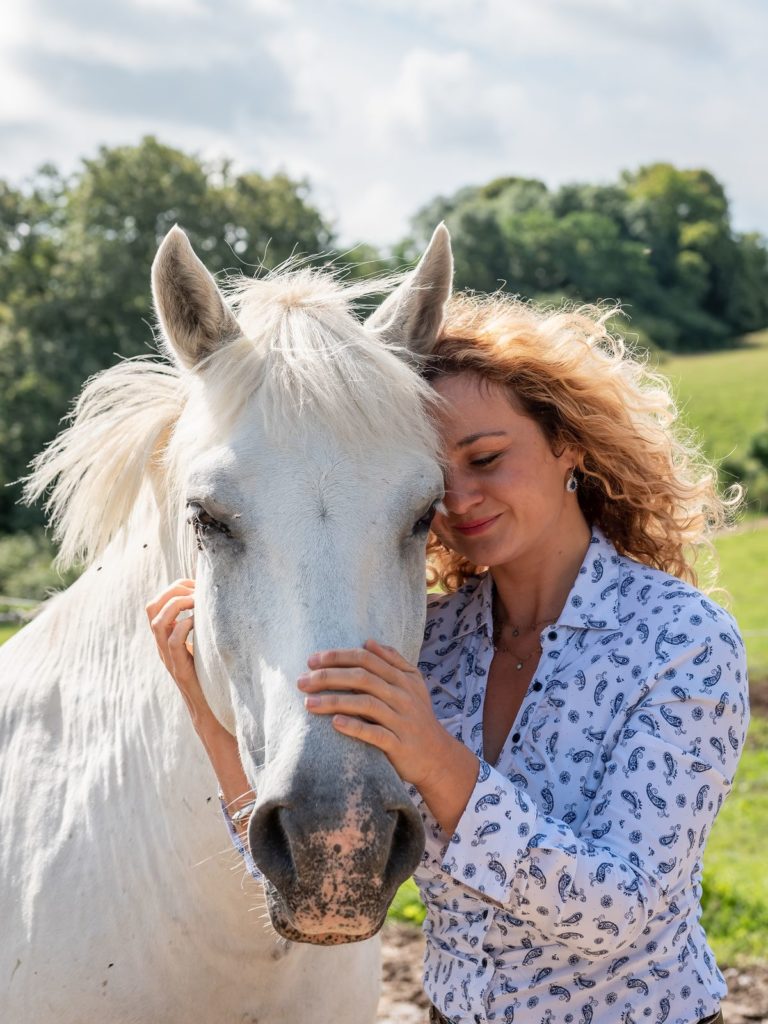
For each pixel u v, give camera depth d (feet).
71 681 6.68
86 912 5.98
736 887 14.58
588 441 5.77
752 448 95.86
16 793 6.53
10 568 59.11
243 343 5.36
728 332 200.44
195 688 5.49
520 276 197.98
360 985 6.53
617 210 220.64
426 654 6.12
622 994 5.05
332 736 4.40
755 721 27.48
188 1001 5.89
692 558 7.00
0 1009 6.09
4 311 92.07
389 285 6.25
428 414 5.64
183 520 5.81
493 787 4.67
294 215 95.71
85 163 92.53
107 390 6.46
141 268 91.56
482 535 5.66
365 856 4.26
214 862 5.66
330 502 4.87
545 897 4.62
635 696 5.06
